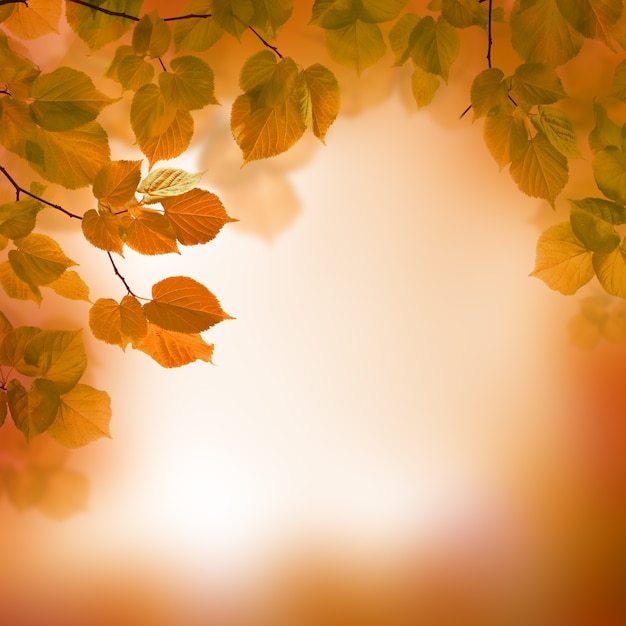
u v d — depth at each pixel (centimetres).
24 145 191
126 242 188
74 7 191
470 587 198
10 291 196
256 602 198
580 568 198
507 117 192
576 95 204
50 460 200
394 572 198
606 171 193
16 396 192
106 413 195
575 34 187
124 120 203
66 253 201
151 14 186
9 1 189
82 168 192
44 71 201
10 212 190
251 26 189
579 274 195
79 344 194
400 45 198
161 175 187
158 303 189
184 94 190
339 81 203
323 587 198
